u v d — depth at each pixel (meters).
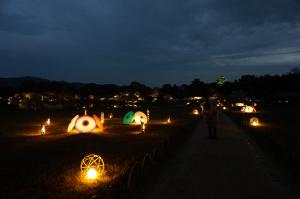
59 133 27.83
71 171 12.40
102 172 11.79
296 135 22.72
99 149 18.14
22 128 32.97
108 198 8.45
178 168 12.62
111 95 153.25
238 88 145.62
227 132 26.17
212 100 21.91
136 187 10.01
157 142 20.66
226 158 14.62
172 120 43.00
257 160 14.13
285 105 88.81
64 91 133.88
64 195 9.35
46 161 14.80
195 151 16.64
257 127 29.12
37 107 88.12
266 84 115.81
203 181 10.65
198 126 32.38
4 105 97.12
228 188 9.81
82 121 28.30
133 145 19.50
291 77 110.75
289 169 12.22
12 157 15.98
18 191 9.95
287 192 9.39
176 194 9.29
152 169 12.35
